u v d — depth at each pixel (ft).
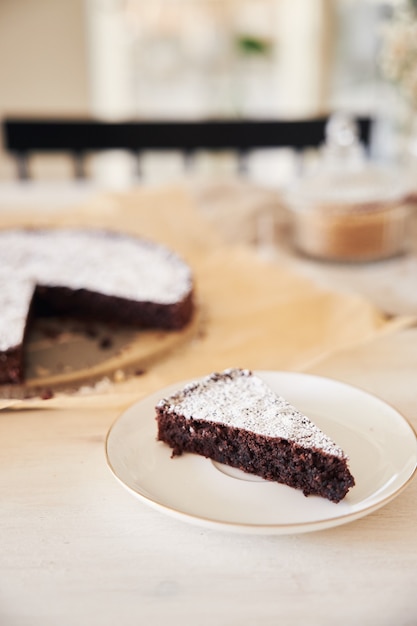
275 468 1.89
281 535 1.79
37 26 6.43
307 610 1.62
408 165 3.84
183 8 6.83
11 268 3.15
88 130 5.04
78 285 2.97
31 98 6.77
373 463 1.89
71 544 1.79
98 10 6.53
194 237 3.68
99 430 2.17
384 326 2.73
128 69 7.03
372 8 6.78
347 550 1.75
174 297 2.83
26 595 1.67
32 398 2.43
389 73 3.74
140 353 2.66
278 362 2.55
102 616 1.62
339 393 2.15
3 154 6.75
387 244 3.45
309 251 3.52
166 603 1.64
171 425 1.99
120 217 3.88
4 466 2.03
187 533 1.81
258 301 3.00
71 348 2.74
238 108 7.32
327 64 7.14
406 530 1.80
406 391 2.27
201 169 7.42
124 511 1.88
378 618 1.61
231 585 1.68
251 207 4.01
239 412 1.98
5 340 2.51
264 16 6.98
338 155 3.76
